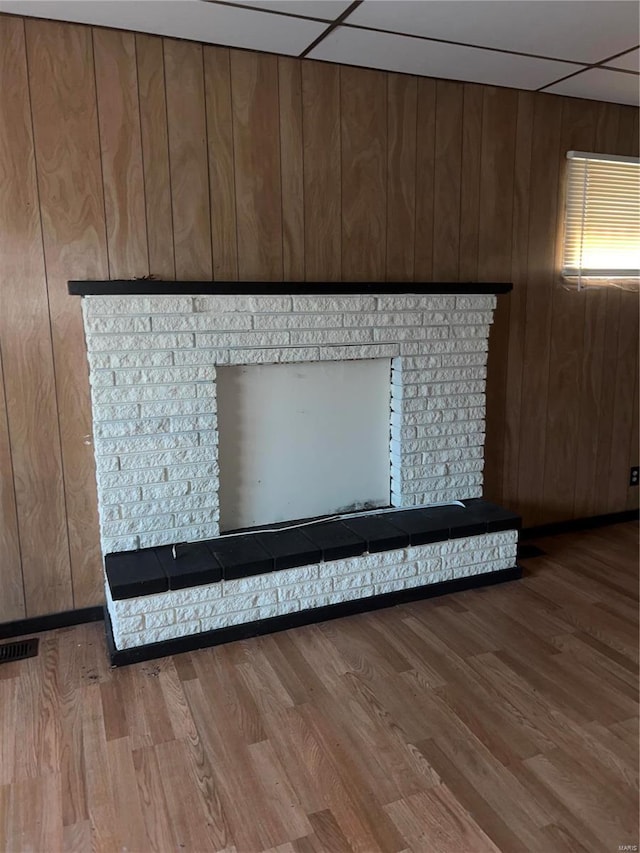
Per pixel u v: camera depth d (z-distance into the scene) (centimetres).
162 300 236
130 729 195
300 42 240
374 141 275
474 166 298
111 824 161
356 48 246
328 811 165
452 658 232
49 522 248
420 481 300
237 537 263
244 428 267
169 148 242
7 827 160
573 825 160
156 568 234
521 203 312
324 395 280
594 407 353
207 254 254
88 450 249
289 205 264
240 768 179
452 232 298
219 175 251
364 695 211
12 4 208
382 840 156
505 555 292
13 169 225
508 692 213
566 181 320
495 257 311
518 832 158
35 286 233
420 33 232
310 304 260
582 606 272
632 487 376
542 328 329
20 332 234
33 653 237
